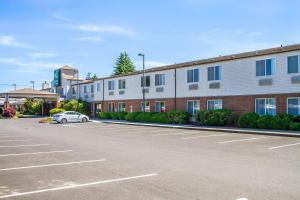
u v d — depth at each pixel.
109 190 7.72
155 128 28.81
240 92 28.08
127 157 12.43
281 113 24.72
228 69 29.16
